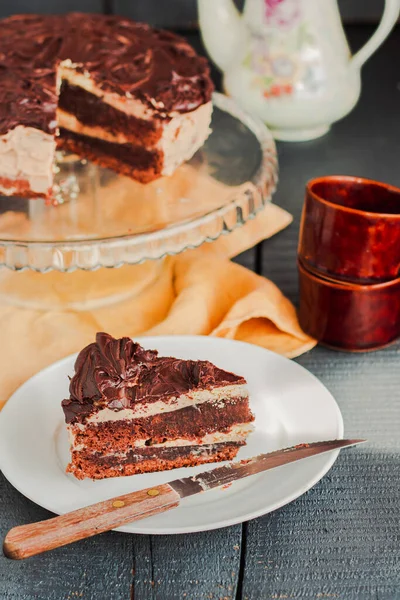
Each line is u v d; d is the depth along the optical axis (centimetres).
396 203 99
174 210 107
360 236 94
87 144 122
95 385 86
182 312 101
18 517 84
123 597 80
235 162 115
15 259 100
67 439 88
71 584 80
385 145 130
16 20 127
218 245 111
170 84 116
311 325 100
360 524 84
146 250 101
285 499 82
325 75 124
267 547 82
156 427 88
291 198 120
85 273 108
